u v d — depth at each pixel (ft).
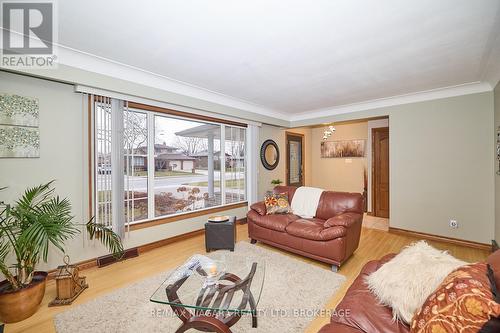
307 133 21.02
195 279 5.72
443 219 11.19
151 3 5.04
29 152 7.20
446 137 11.02
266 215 10.77
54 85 7.70
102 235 8.30
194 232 12.21
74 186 8.16
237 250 10.19
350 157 19.54
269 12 5.35
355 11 5.31
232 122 14.23
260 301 6.51
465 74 9.10
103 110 8.61
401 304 3.63
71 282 6.57
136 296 6.75
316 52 7.33
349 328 3.58
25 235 5.27
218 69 8.71
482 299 2.55
